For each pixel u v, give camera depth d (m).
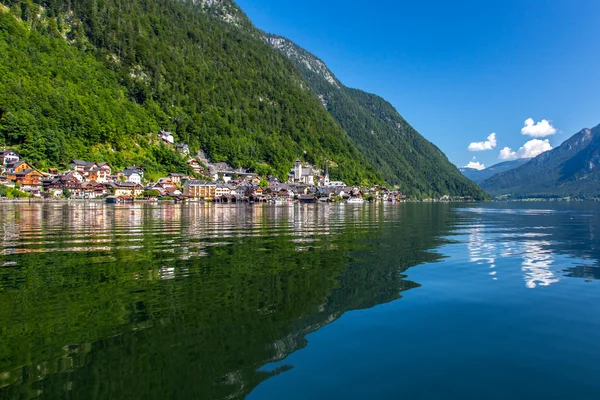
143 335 9.83
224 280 15.86
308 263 19.89
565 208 134.12
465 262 21.02
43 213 58.00
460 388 7.39
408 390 7.30
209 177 188.38
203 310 11.87
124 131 168.62
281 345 9.38
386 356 8.82
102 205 94.38
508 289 15.12
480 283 16.08
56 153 133.50
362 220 55.09
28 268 17.83
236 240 29.11
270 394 7.11
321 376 7.85
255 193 167.62
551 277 17.41
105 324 10.56
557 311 12.27
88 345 9.18
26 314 11.34
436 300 13.45
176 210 77.19
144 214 61.06
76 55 187.25
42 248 23.97
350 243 28.30
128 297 13.20
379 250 25.02
